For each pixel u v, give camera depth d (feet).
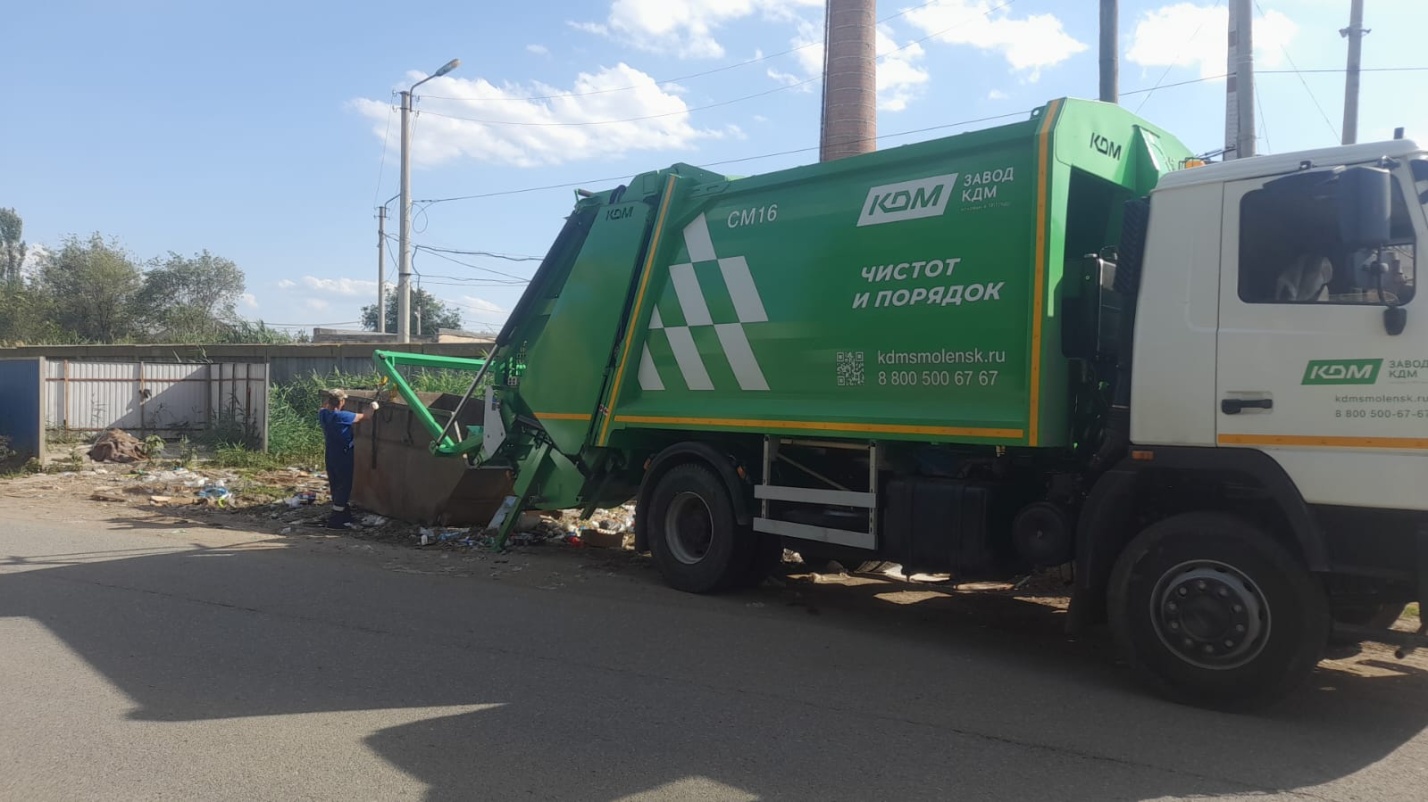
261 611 23.31
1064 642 21.70
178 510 40.57
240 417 68.49
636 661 19.47
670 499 27.12
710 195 26.23
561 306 29.94
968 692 17.75
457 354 72.08
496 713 16.31
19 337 158.71
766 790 13.33
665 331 27.17
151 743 14.92
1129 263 18.38
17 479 50.29
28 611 23.13
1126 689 18.07
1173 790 13.38
